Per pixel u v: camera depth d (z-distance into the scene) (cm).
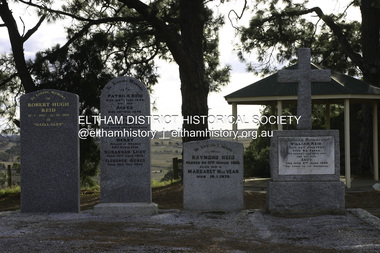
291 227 808
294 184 914
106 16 1961
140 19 1719
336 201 909
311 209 913
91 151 1875
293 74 938
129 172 980
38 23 1733
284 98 1477
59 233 746
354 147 2234
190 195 991
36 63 1720
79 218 902
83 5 1881
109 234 741
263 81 1588
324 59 2405
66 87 1756
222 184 987
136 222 861
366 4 1898
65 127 968
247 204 1185
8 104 2020
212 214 948
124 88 979
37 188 973
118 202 977
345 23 2230
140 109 977
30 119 970
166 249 632
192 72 1611
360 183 1559
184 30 1641
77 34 1762
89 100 1741
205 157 990
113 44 1909
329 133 911
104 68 1894
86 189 1911
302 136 915
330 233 747
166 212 986
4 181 2166
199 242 688
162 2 1833
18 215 940
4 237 714
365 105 1962
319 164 913
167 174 2788
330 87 1468
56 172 972
